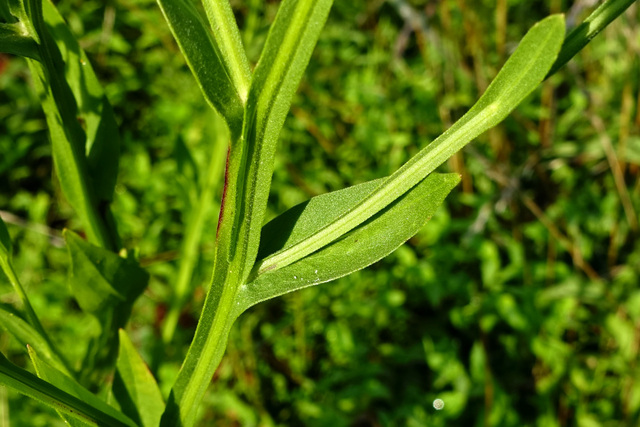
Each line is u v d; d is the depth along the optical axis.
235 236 0.18
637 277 0.48
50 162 0.60
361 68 0.60
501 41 0.53
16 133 0.59
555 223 0.51
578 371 0.44
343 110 0.56
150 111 0.59
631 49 0.48
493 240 0.51
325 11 0.17
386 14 0.64
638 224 0.49
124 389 0.22
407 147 0.54
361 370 0.44
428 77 0.56
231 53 0.18
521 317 0.43
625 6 0.17
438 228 0.47
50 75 0.20
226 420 0.46
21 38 0.20
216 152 0.31
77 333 0.47
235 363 0.47
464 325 0.44
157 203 0.53
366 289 0.50
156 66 0.61
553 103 0.53
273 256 0.19
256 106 0.18
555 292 0.45
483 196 0.49
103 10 0.63
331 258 0.19
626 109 0.48
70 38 0.22
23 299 0.21
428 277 0.45
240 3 0.54
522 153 0.56
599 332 0.49
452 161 0.52
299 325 0.48
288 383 0.49
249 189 0.18
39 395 0.18
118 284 0.23
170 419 0.20
